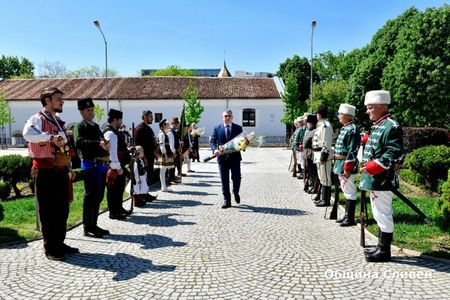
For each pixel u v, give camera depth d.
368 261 5.10
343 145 7.03
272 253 5.46
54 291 4.30
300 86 51.25
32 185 11.32
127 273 4.77
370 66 26.83
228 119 8.65
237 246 5.79
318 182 9.70
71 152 5.76
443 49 20.23
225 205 8.55
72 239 6.23
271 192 10.52
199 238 6.23
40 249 5.72
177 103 35.41
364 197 5.68
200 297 4.11
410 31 21.17
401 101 20.81
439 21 20.27
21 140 36.00
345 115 7.06
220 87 37.59
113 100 35.41
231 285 4.40
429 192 9.83
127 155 7.77
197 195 10.10
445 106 19.95
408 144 14.89
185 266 4.98
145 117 9.85
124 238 6.27
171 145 10.83
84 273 4.79
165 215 7.86
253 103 36.00
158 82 38.22
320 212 8.09
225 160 8.52
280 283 4.44
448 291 4.19
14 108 36.03
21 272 4.84
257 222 7.25
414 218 7.06
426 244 5.65
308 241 6.04
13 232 6.49
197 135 18.80
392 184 5.05
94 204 6.38
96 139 6.46
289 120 34.38
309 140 9.90
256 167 16.66
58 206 5.33
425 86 20.05
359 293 4.17
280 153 25.33
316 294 4.16
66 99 35.31
